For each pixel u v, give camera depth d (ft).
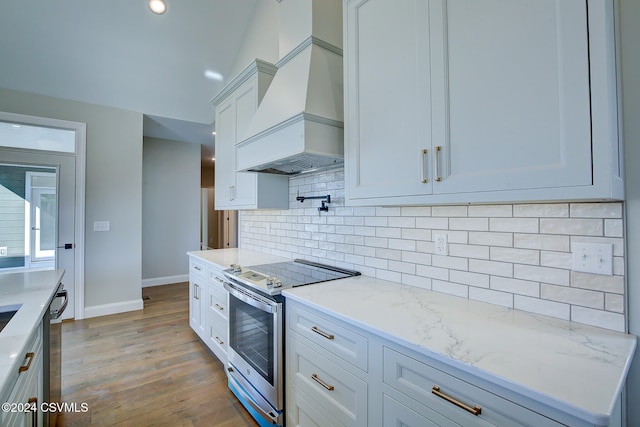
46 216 10.96
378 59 4.55
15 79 10.05
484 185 3.32
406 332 3.32
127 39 9.77
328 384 4.25
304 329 4.70
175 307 13.12
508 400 2.45
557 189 2.81
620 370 2.52
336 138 5.75
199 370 7.92
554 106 2.83
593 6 2.61
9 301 4.28
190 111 13.12
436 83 3.76
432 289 5.05
